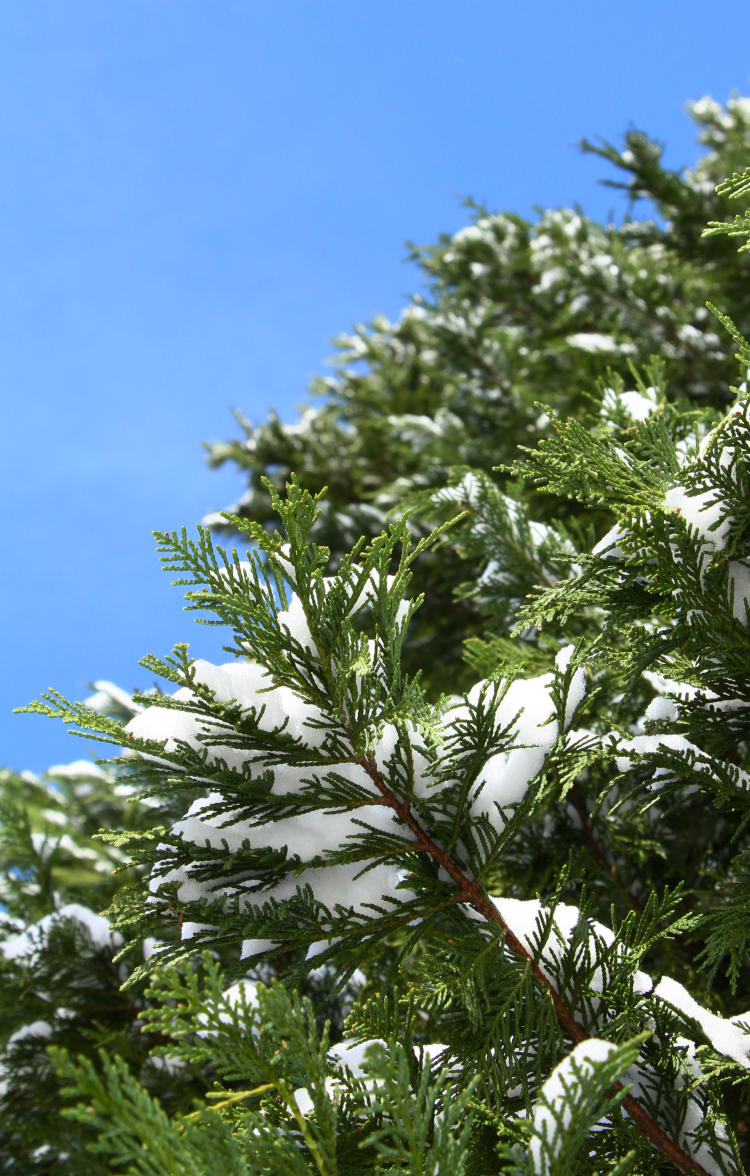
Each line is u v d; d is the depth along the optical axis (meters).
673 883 2.87
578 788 2.88
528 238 7.44
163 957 1.78
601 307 6.29
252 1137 1.39
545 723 1.92
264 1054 1.35
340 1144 1.61
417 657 6.00
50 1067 3.32
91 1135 3.20
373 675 1.79
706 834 2.85
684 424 2.55
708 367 5.68
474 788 1.96
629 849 2.82
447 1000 1.83
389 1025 1.74
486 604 3.24
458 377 6.91
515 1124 1.69
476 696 2.03
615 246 6.23
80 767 4.98
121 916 1.78
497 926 1.87
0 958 3.46
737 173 1.78
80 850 4.54
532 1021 1.83
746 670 1.91
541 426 5.58
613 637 2.67
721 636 1.88
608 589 2.05
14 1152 3.41
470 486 3.28
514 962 1.86
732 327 1.84
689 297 6.44
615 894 2.81
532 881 2.83
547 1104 1.28
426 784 1.91
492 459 5.56
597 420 2.81
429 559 5.71
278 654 1.75
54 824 4.86
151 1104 1.17
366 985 2.69
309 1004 1.45
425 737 1.83
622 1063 1.26
